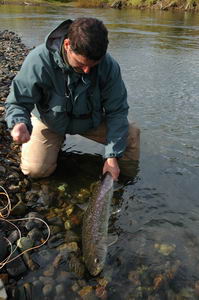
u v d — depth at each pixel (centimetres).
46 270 117
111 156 153
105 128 173
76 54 118
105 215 131
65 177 172
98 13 1377
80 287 111
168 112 270
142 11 1572
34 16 1167
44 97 151
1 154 185
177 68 441
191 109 279
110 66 146
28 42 659
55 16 1173
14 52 541
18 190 157
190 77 392
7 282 111
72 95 147
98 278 115
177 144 212
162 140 217
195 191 164
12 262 117
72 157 192
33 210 146
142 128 234
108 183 143
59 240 130
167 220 143
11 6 1667
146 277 116
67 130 165
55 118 154
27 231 133
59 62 137
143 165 185
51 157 167
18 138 134
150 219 144
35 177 168
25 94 143
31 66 140
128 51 566
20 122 138
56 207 149
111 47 604
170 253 126
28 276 114
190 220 144
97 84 146
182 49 597
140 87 344
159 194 161
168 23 1050
